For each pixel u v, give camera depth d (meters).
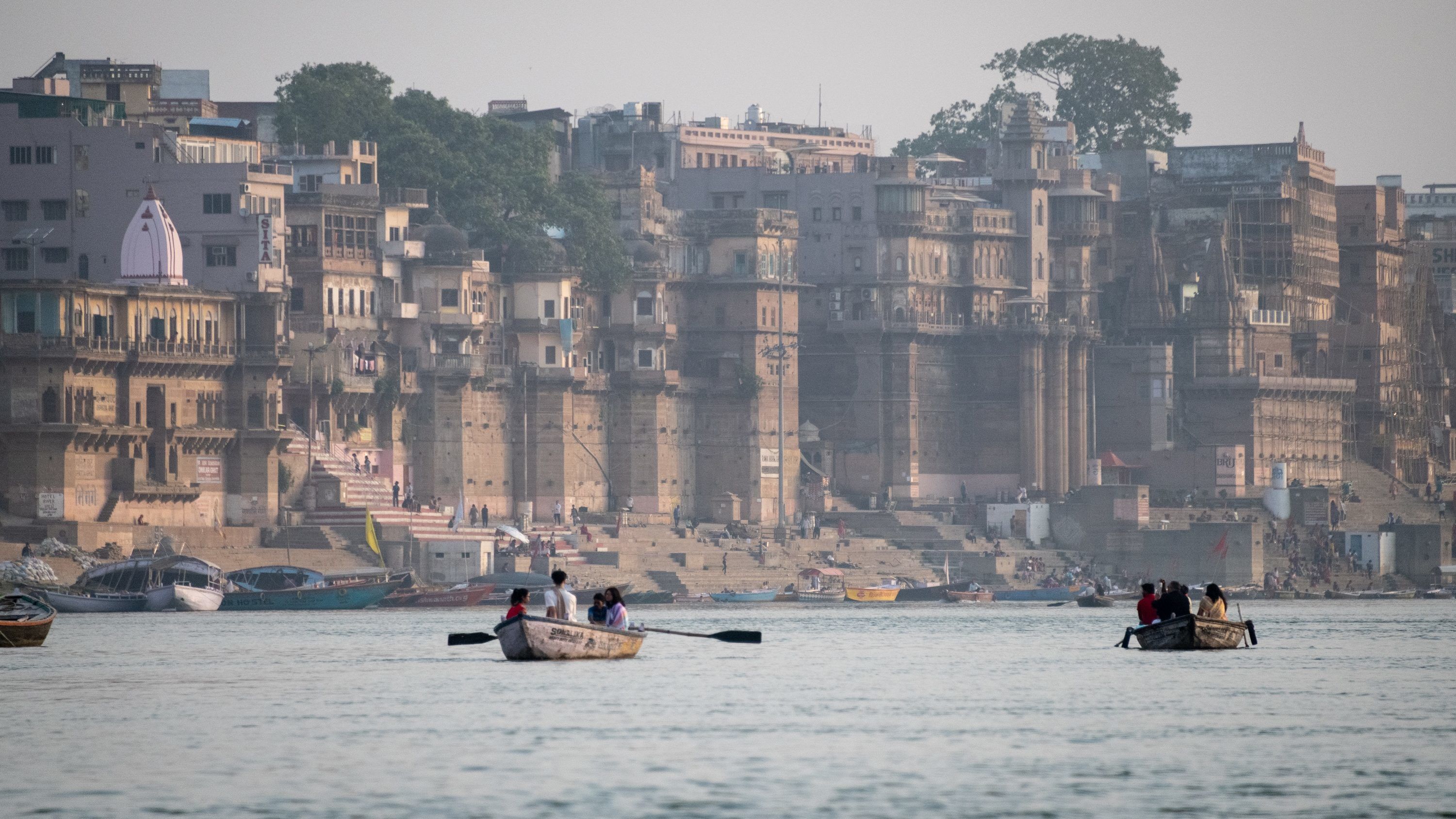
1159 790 154.38
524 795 152.00
